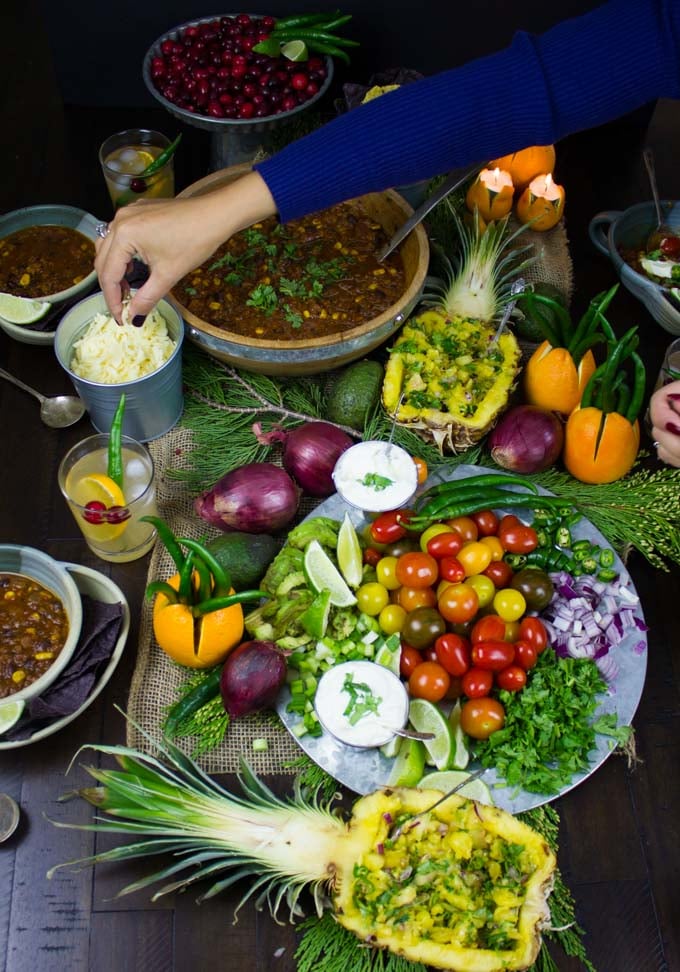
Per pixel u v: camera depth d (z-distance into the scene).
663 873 1.27
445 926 1.08
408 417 1.48
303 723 1.26
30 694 1.21
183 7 1.90
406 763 1.23
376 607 1.33
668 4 1.10
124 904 1.22
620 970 1.20
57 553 1.50
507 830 1.12
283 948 1.20
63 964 1.18
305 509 1.52
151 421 1.53
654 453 1.62
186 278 1.58
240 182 1.18
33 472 1.57
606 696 1.31
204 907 1.22
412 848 1.12
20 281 1.65
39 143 1.99
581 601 1.37
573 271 1.86
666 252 1.78
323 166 1.16
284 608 1.30
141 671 1.34
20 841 1.26
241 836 1.13
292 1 1.91
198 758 1.29
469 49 2.02
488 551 1.35
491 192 1.74
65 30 1.92
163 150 1.79
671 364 1.59
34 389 1.66
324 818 1.15
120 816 1.27
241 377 1.61
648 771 1.35
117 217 1.22
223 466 1.53
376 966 1.15
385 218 1.66
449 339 1.55
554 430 1.48
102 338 1.45
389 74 1.84
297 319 1.53
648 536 1.48
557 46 1.13
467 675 1.26
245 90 1.71
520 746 1.24
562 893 1.23
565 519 1.44
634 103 1.16
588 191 2.01
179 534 1.49
